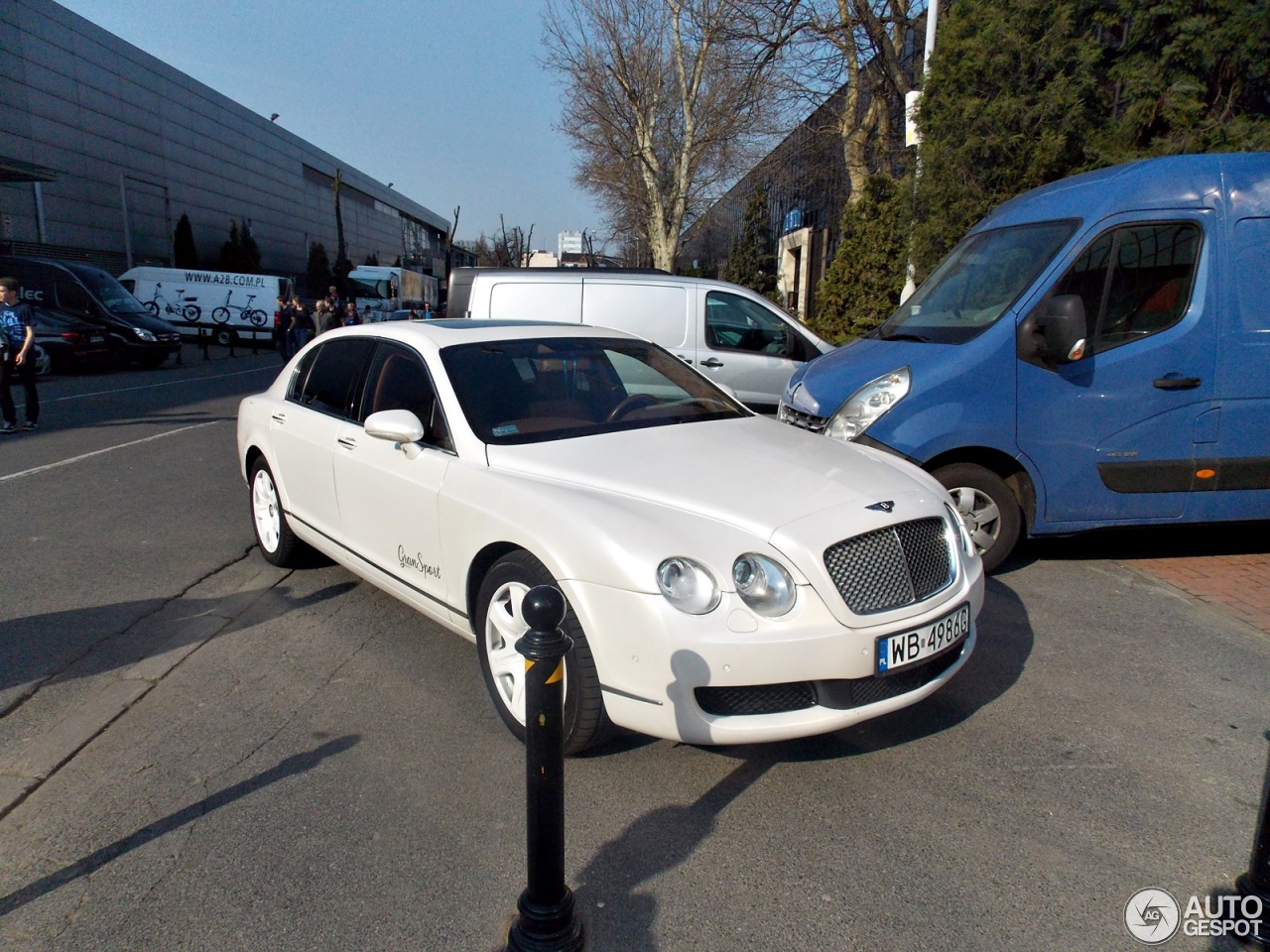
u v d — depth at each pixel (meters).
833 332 14.71
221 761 3.32
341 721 3.62
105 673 4.10
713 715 2.88
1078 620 4.67
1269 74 7.59
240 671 4.10
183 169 45.72
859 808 3.00
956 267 5.98
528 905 2.24
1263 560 5.65
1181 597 5.00
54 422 11.94
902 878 2.66
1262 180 5.10
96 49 38.12
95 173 38.16
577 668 3.01
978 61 8.77
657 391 4.42
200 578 5.44
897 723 3.59
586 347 4.54
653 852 2.77
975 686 3.91
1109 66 8.73
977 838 2.85
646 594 2.83
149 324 21.27
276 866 2.70
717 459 3.55
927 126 9.57
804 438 4.03
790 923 2.46
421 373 4.18
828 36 15.60
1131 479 5.14
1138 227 5.07
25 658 4.25
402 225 95.69
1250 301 5.05
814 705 2.95
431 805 3.02
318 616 4.80
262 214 56.00
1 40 32.31
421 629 4.61
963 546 3.50
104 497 7.55
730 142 28.19
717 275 45.19
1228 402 5.07
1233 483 5.16
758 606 2.86
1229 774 3.22
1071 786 3.14
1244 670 4.08
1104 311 5.10
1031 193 5.94
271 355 28.61
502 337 4.38
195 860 2.74
